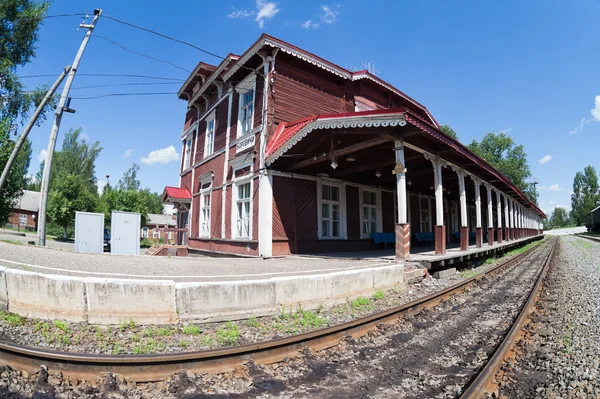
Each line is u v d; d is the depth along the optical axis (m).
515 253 23.03
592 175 103.00
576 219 106.19
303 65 15.15
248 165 14.63
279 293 6.30
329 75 16.17
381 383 3.79
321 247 15.02
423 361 4.45
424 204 22.94
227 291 5.81
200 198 20.22
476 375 3.80
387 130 9.91
